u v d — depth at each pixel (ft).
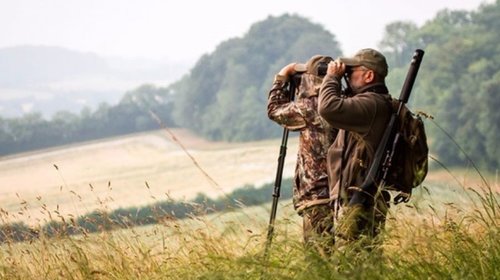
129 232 64.80
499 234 45.11
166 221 61.57
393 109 48.67
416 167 48.01
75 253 62.54
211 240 55.42
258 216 56.08
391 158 47.75
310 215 51.88
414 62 48.78
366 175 48.44
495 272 42.01
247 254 45.62
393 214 45.55
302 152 53.21
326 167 52.49
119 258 62.34
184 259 57.11
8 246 67.77
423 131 48.16
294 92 56.03
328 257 42.88
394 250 43.70
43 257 66.28
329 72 49.90
